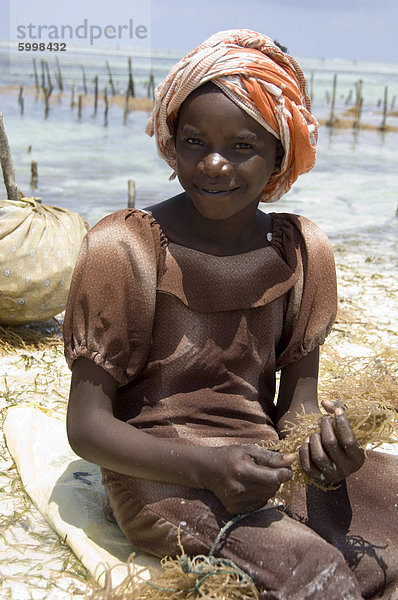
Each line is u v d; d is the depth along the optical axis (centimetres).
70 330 263
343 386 436
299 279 279
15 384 438
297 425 266
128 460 249
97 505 310
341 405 253
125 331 259
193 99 250
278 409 295
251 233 278
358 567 250
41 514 310
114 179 1420
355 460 243
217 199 252
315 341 283
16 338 501
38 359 479
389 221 1091
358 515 264
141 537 262
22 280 484
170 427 264
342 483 270
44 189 1259
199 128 249
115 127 2466
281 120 254
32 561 277
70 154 1755
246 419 273
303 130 262
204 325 265
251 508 241
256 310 271
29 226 491
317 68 13400
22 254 483
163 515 251
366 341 545
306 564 226
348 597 221
